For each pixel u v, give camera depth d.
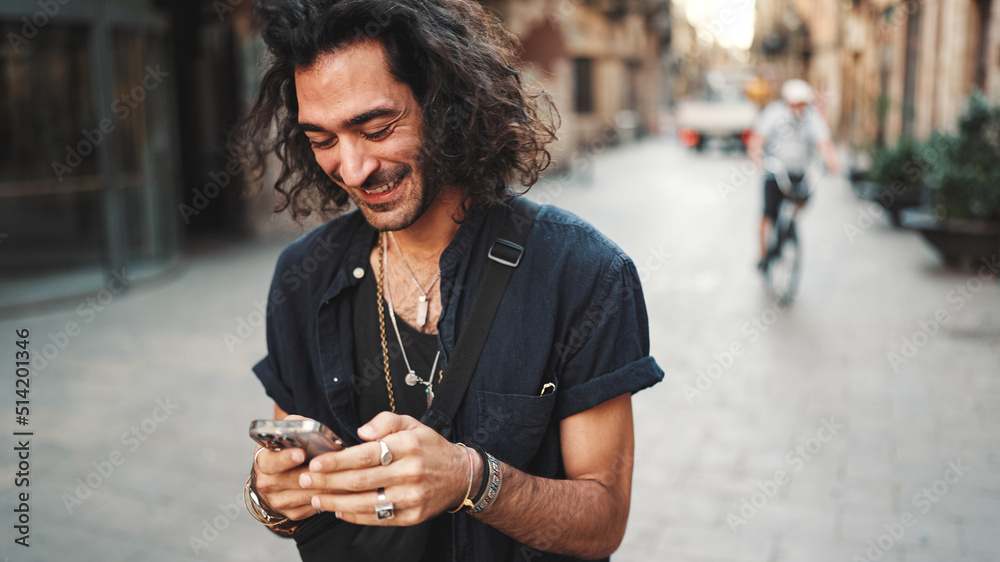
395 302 1.17
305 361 1.21
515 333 1.09
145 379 5.14
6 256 7.42
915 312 6.30
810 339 5.68
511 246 1.12
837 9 23.02
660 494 3.46
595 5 29.25
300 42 0.99
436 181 1.07
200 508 3.42
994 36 10.19
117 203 7.65
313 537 1.13
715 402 4.53
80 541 3.13
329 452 0.92
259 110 1.21
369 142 1.03
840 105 22.64
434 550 1.14
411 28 1.00
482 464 0.98
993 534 3.04
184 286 7.93
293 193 1.28
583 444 1.12
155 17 8.05
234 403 4.70
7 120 7.22
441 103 1.05
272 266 8.84
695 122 25.05
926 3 13.46
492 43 1.16
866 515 3.22
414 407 1.16
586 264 1.11
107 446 4.07
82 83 7.43
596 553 1.12
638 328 1.14
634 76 35.78
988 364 5.00
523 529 1.03
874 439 3.95
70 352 5.75
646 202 14.02
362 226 1.22
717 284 7.53
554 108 1.22
